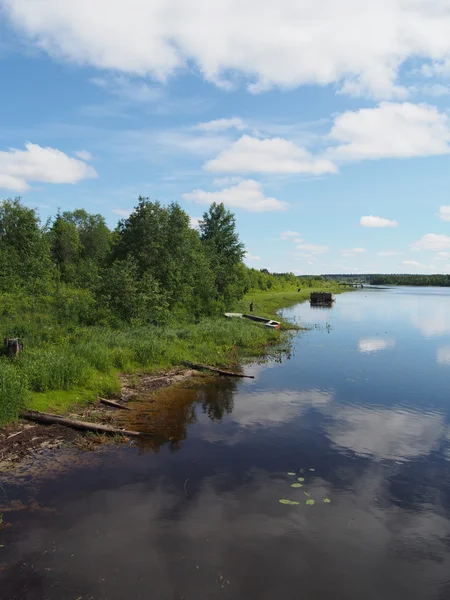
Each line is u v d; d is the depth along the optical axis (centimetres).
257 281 8200
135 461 852
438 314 4516
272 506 695
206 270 3316
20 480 755
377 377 1647
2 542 580
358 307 5538
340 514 678
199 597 492
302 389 1456
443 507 709
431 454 923
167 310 2548
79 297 2595
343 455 909
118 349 1641
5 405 994
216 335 2292
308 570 544
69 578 516
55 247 5034
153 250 2817
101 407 1185
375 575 540
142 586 507
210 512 670
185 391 1401
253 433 1027
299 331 3031
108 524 629
